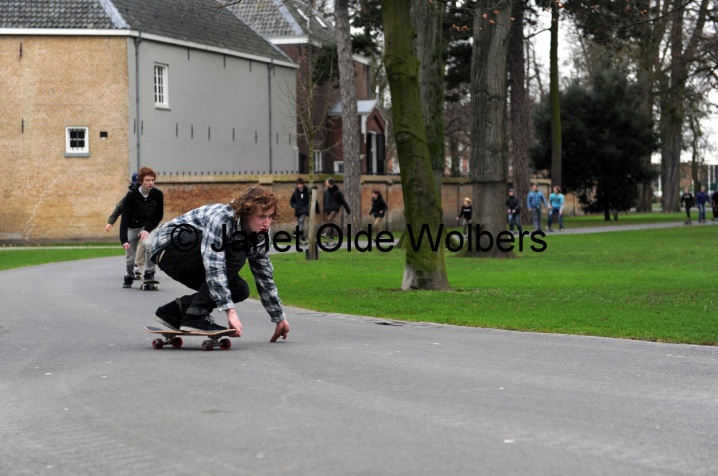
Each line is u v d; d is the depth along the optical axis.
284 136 73.88
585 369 12.66
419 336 15.99
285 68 74.19
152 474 7.55
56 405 10.36
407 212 24.19
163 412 9.77
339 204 48.22
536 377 11.95
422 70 39.16
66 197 56.84
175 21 62.69
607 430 8.99
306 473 7.45
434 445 8.31
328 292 24.00
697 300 21.81
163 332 14.00
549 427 9.07
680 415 9.74
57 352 14.20
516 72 69.94
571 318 18.59
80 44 56.69
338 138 83.00
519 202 57.22
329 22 85.81
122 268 32.34
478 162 36.00
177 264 13.82
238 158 68.12
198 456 8.03
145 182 24.11
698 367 12.93
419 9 38.78
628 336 16.11
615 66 80.62
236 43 68.44
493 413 9.69
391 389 10.98
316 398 10.42
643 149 80.12
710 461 7.91
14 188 56.62
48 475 7.64
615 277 28.16
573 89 80.69
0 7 56.69
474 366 12.77
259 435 8.71
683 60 52.84
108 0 58.00
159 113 59.81
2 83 56.34
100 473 7.64
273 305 14.75
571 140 80.31
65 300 21.58
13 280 27.09
